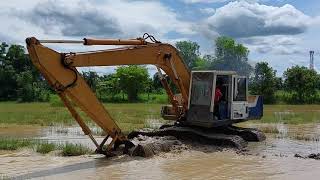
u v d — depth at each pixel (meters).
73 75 16.97
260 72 77.94
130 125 31.80
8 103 77.44
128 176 14.79
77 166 16.30
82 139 24.45
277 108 57.88
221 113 22.30
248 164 17.16
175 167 16.41
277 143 23.22
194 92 22.09
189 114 22.09
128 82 84.31
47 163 16.83
